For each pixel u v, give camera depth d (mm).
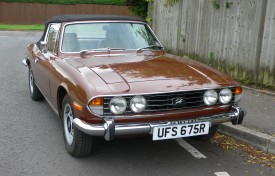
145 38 5625
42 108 6699
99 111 3818
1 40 20109
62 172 4168
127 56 5082
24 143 5012
